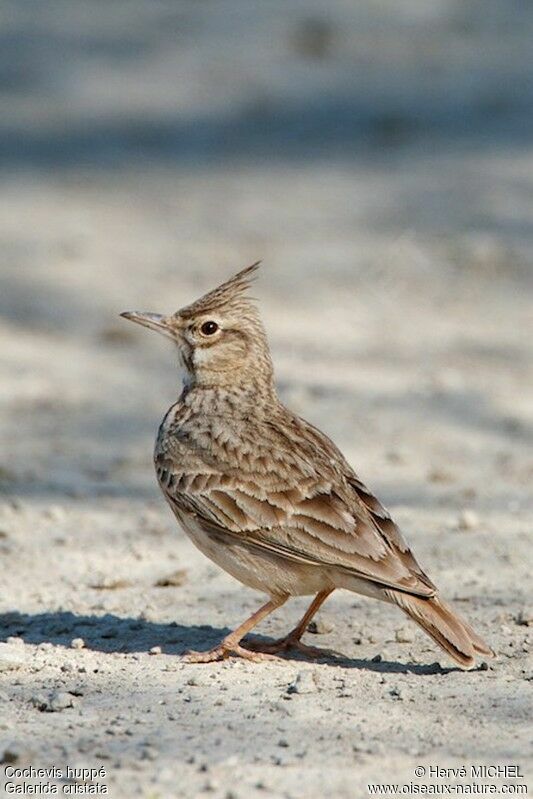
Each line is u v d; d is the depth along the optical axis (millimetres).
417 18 38281
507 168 27422
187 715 8586
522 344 19422
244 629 9766
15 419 16594
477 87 32688
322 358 18641
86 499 14086
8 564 12156
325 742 8078
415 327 20047
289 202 26141
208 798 7340
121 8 40594
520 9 38969
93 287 21406
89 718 8578
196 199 26562
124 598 11297
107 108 32438
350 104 32031
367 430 16094
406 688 9047
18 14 39906
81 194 27016
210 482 9664
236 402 10227
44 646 10086
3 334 19594
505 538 12734
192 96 33000
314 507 9336
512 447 15719
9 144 30484
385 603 11188
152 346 19375
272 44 36312
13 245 23438
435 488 14305
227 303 10445
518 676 9328
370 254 22922
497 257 22578
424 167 27906
